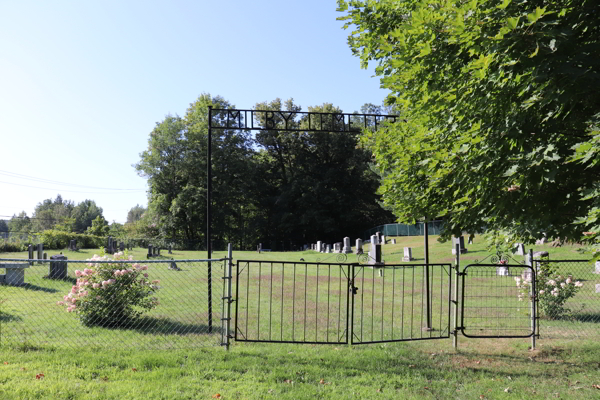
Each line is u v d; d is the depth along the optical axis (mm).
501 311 10977
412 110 6949
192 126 58344
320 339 8141
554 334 8711
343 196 57250
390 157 8469
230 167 57250
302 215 56500
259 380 5703
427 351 7430
